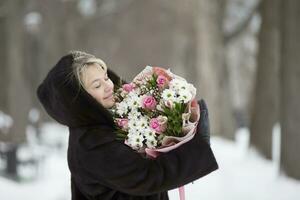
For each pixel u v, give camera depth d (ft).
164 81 10.03
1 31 91.30
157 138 9.56
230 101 87.86
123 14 137.49
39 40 125.08
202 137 9.61
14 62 81.71
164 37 138.31
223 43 86.53
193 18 91.09
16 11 81.56
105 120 9.48
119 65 144.77
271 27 56.95
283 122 39.91
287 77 39.22
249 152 55.21
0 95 93.71
